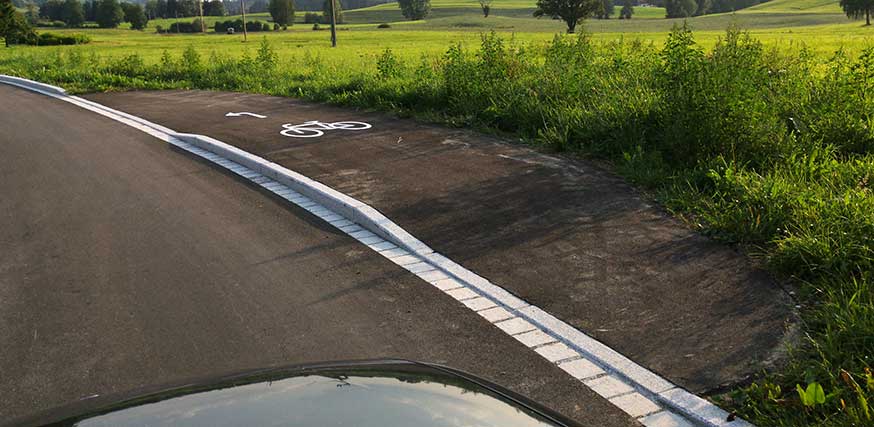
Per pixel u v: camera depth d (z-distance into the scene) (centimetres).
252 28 15975
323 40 7938
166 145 1254
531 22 15650
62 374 481
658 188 834
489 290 592
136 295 609
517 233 714
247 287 620
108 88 2188
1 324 561
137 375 476
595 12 10925
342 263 670
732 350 478
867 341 449
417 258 675
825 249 579
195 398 197
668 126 945
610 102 1130
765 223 662
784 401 404
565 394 441
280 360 489
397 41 7000
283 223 795
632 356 479
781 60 1340
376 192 865
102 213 852
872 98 1048
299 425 180
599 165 952
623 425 408
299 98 1814
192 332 537
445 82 1474
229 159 1129
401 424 185
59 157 1175
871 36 4528
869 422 367
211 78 2333
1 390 461
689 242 669
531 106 1204
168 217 830
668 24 12369
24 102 1952
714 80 930
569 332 516
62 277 655
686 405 421
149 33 15075
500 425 196
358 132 1255
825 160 830
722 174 822
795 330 496
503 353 493
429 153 1059
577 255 652
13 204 902
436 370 236
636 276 602
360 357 490
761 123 927
